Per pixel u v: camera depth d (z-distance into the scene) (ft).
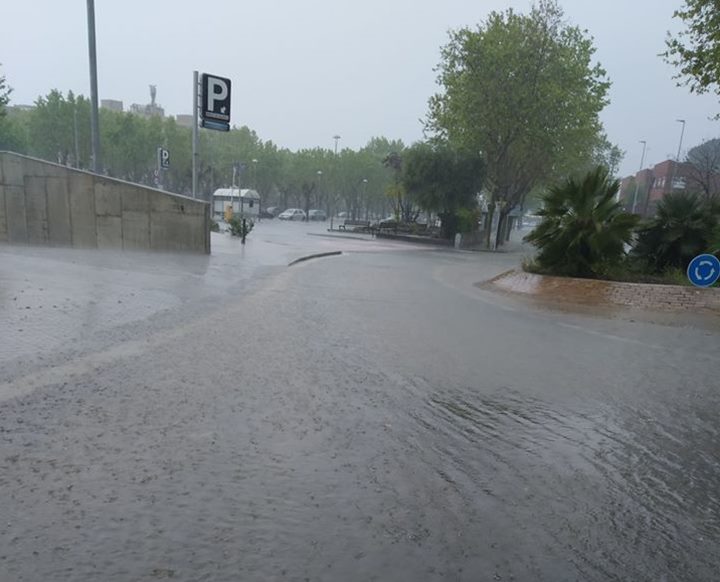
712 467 12.46
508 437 13.66
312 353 20.49
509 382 18.30
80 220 55.47
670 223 43.70
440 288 44.27
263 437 12.63
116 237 55.31
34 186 55.77
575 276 43.62
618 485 11.37
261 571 7.90
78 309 23.84
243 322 25.05
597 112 131.85
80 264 39.19
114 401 14.08
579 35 126.21
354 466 11.51
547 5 120.37
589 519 9.95
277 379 16.98
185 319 24.44
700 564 8.75
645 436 14.14
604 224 43.04
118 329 21.22
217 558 8.14
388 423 14.08
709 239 41.91
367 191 314.55
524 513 10.04
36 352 17.34
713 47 49.29
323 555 8.39
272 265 50.37
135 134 244.42
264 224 181.98
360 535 9.00
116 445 11.64
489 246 136.15
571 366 20.76
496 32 119.85
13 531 8.44
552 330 27.94
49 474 10.25
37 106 242.37
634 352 23.52
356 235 140.97
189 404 14.29
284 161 310.86
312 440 12.67
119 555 8.04
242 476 10.72
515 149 134.72
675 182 171.01
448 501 10.32
